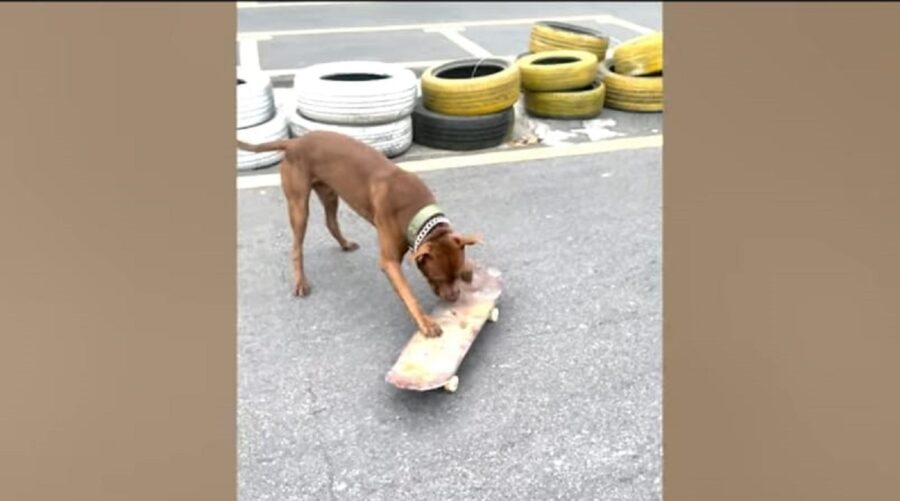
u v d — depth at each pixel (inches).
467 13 338.3
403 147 172.4
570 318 114.8
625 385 100.9
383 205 108.0
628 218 143.1
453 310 110.8
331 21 317.7
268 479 86.1
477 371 103.7
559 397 98.9
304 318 116.0
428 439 92.4
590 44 214.4
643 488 84.4
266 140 165.3
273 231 140.5
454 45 276.4
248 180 160.1
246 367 104.7
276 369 104.6
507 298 119.5
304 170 118.2
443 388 99.7
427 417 96.0
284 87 217.5
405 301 107.7
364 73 180.1
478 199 151.2
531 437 92.4
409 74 178.7
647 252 131.9
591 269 127.0
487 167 166.4
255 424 94.5
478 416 96.0
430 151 175.2
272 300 120.3
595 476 86.4
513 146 178.4
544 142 181.0
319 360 106.6
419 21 319.3
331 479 86.4
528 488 84.9
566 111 193.3
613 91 201.0
